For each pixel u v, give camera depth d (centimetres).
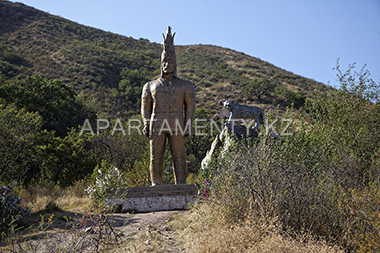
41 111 3309
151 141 848
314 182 584
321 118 1141
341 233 529
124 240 548
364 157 927
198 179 848
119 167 2253
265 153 616
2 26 7762
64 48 7450
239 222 529
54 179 2100
